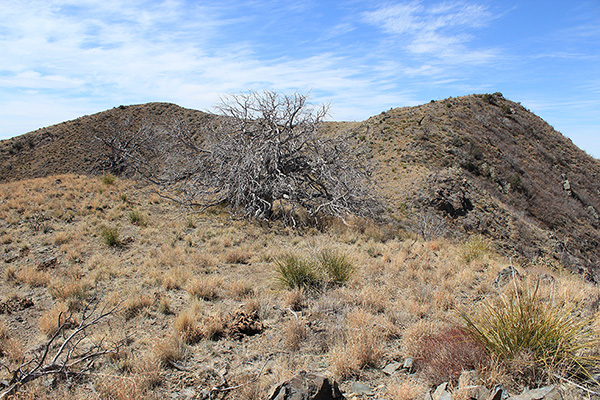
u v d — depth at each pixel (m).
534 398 2.83
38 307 5.99
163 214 13.17
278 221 13.66
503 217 30.09
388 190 31.38
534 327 3.63
